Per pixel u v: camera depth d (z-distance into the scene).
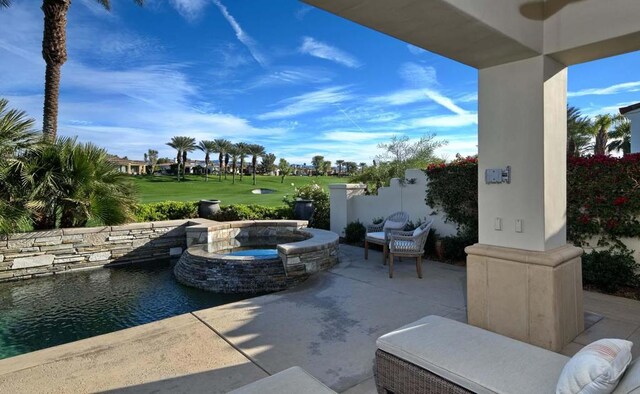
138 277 6.41
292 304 4.22
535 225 3.05
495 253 3.23
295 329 3.50
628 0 2.57
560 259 2.98
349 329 3.50
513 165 3.17
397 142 11.09
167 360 2.90
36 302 5.04
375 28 2.51
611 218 4.79
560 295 3.01
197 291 5.54
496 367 1.77
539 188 3.02
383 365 2.07
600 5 2.70
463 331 2.18
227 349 3.09
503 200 3.25
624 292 4.59
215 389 2.49
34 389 2.50
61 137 7.45
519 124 3.12
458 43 2.77
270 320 3.73
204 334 3.39
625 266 4.53
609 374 1.31
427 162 10.50
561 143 3.24
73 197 7.02
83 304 4.95
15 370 2.75
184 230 8.32
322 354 3.00
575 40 2.82
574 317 3.24
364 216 8.68
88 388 2.51
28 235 6.50
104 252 7.31
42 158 6.93
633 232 4.62
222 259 5.57
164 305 4.91
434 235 6.93
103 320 4.39
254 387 1.73
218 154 48.16
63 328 4.17
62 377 2.65
